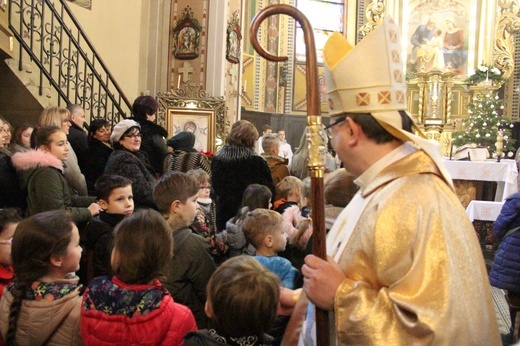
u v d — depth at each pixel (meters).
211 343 1.57
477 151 9.46
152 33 9.09
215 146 7.83
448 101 13.48
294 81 14.84
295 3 14.77
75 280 2.04
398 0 14.49
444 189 1.36
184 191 2.66
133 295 1.80
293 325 1.70
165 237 1.88
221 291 1.56
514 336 4.07
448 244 1.26
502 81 13.62
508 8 14.03
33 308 1.85
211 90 8.91
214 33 8.91
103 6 8.68
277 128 14.62
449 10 14.38
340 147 1.50
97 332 1.77
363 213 1.40
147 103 4.60
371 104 1.43
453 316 1.18
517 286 4.01
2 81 5.69
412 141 1.43
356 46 1.45
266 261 2.59
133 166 3.59
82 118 4.71
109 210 2.89
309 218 3.09
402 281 1.24
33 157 3.16
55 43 7.88
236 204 4.11
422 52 14.31
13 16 6.85
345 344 1.29
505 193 7.95
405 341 1.20
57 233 1.92
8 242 2.21
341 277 1.36
